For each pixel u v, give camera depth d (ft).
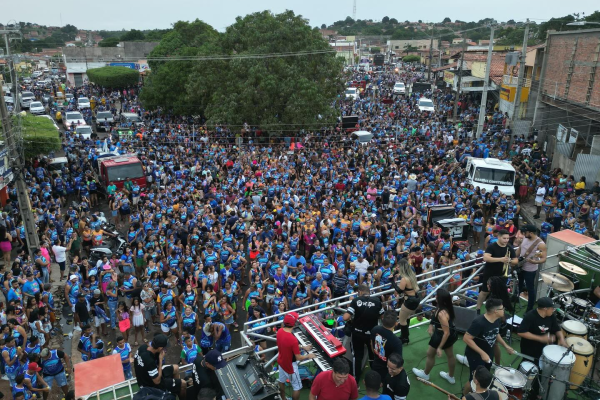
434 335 23.59
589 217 69.56
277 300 45.19
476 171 88.38
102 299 49.19
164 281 47.93
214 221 64.85
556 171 93.61
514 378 21.03
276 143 121.08
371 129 133.59
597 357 25.07
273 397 19.88
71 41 557.33
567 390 21.29
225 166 99.19
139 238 63.87
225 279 51.72
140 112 168.25
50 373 37.45
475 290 35.83
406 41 491.72
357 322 23.06
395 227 59.82
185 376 25.53
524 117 135.64
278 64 116.57
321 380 18.95
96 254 58.85
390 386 20.39
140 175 90.58
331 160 98.63
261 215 70.64
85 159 103.76
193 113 148.36
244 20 126.11
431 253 50.19
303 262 50.39
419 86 210.79
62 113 165.07
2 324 40.32
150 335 48.29
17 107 66.13
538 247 28.89
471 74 185.06
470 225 70.33
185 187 81.76
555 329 22.72
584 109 102.73
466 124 138.92
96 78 215.92
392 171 87.15
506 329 27.12
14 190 77.51
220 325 39.68
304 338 23.04
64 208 86.17
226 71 123.85
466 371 25.12
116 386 24.62
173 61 149.48
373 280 47.65
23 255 56.29
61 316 52.70
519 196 89.97
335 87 129.29
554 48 116.47
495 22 109.40
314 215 65.87
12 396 39.01
